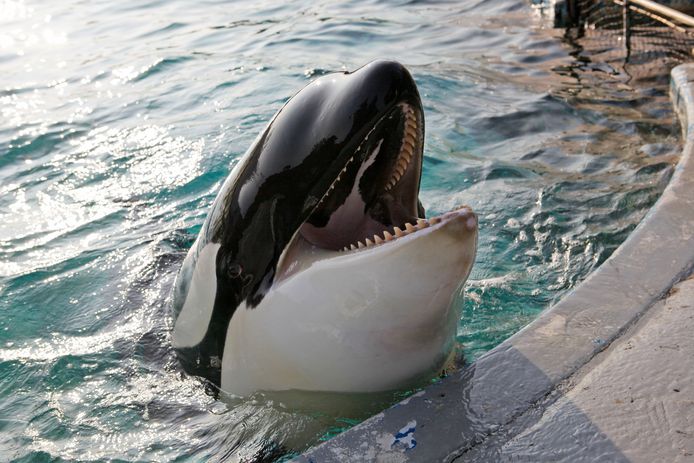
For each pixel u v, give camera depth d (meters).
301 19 12.36
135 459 3.51
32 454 3.63
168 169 7.00
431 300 2.88
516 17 12.10
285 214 3.09
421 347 3.08
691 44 9.94
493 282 4.85
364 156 2.96
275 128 3.17
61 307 4.95
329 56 10.19
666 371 2.89
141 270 5.28
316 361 3.16
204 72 9.76
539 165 6.63
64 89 9.67
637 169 6.41
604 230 5.44
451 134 7.38
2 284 5.26
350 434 2.70
